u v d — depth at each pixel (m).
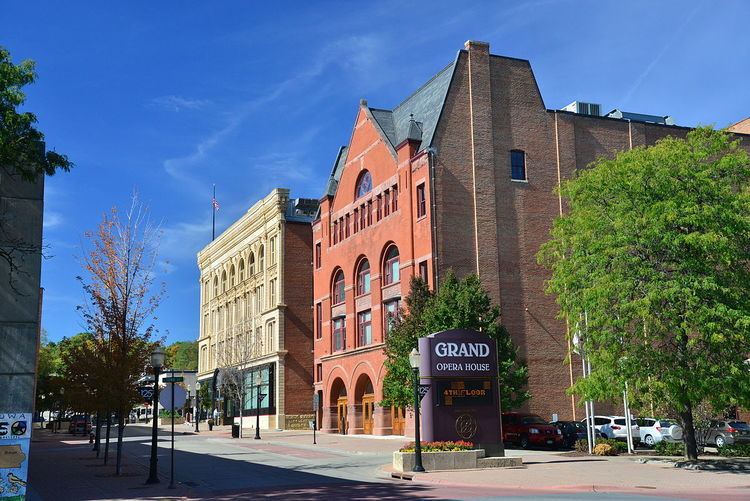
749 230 26.39
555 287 30.33
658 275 26.19
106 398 28.50
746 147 53.66
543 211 46.84
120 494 20.70
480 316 37.28
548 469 25.52
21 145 18.70
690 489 20.27
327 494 19.77
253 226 76.75
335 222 58.59
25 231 19.80
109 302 37.12
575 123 49.09
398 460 25.84
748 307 25.73
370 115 53.41
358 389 52.94
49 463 31.84
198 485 22.88
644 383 26.20
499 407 28.41
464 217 44.84
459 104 46.44
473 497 18.39
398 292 47.72
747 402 25.83
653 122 56.75
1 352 19.02
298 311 68.94
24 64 18.61
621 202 27.70
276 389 67.19
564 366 44.81
